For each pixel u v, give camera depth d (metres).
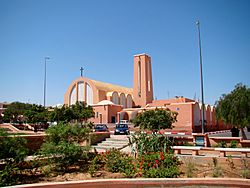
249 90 21.16
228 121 21.52
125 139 22.70
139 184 8.51
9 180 9.12
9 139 10.05
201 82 26.28
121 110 52.84
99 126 34.06
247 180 8.41
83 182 8.24
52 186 7.87
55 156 11.12
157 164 10.35
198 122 41.06
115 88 64.94
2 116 67.19
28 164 10.72
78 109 44.03
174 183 8.50
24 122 52.88
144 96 62.34
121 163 11.02
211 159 13.03
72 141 12.55
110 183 8.41
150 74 65.56
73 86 61.44
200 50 26.67
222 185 8.49
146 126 20.47
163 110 21.22
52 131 12.27
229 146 16.80
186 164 11.72
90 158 12.88
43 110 48.91
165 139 14.75
